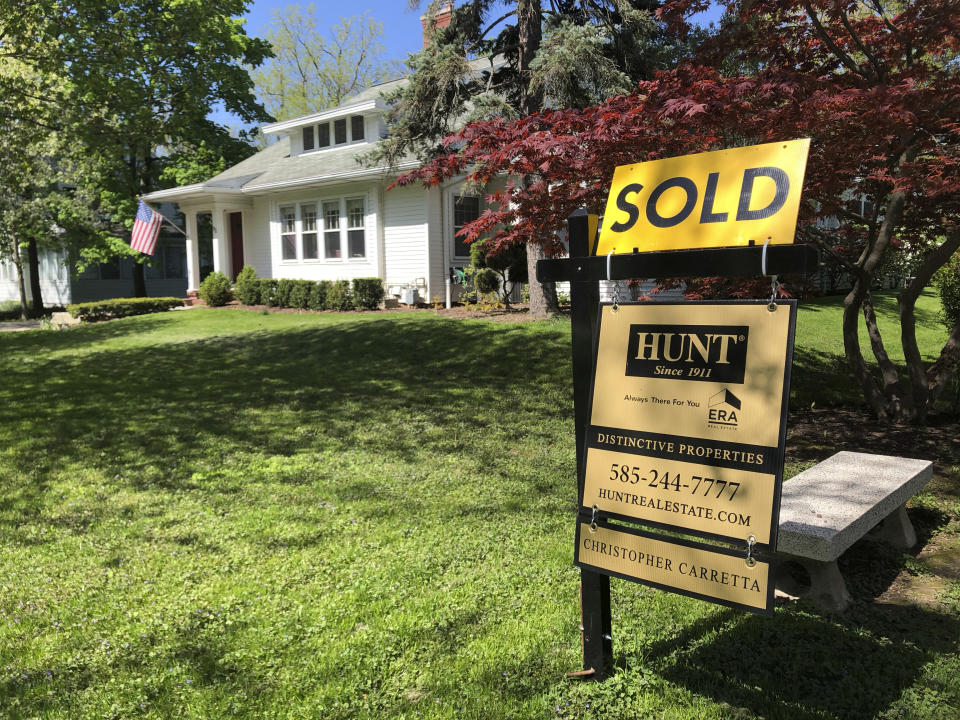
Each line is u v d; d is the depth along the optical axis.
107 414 7.68
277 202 20.00
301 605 3.46
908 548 4.13
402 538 4.25
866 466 4.36
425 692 2.79
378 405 7.82
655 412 2.49
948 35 5.94
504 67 13.14
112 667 2.99
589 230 2.72
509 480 5.32
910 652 2.96
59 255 27.42
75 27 12.26
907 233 6.97
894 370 6.88
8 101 12.59
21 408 8.09
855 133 4.71
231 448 6.25
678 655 2.99
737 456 2.31
